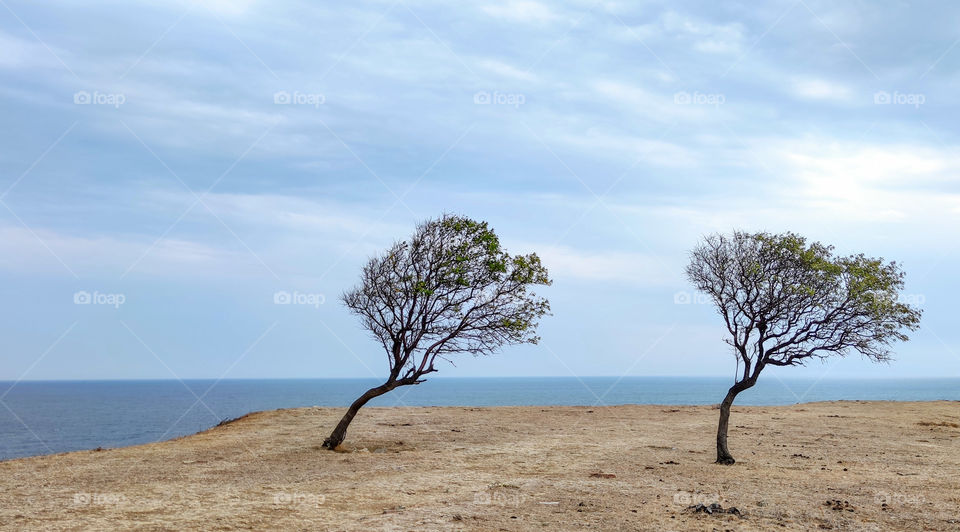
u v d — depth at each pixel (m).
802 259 20.89
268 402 173.38
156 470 18.48
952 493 15.45
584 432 28.72
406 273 23.28
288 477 17.45
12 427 106.75
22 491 15.23
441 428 29.53
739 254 21.56
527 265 23.58
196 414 137.00
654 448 24.00
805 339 21.03
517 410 38.75
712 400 156.12
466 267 23.17
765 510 13.38
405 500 14.47
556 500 14.45
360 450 22.88
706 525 12.07
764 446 24.73
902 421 33.44
